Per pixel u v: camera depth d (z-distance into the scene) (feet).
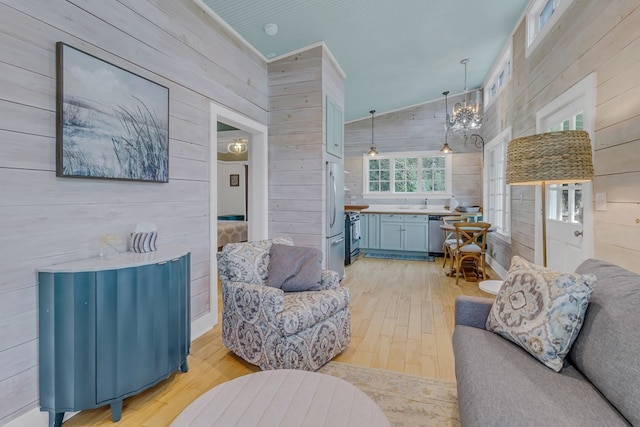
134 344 5.63
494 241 16.69
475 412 3.53
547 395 3.68
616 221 6.52
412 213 19.94
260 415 3.65
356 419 3.58
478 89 19.92
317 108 12.18
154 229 6.95
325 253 12.79
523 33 12.07
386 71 15.65
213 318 9.61
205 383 6.64
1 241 4.81
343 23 10.91
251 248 8.25
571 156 6.53
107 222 6.39
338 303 7.55
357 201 23.68
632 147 6.04
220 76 9.87
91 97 5.94
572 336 4.35
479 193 21.21
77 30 5.78
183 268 6.74
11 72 4.87
